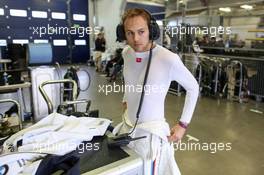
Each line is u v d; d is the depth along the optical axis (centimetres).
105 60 821
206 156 253
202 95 509
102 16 1020
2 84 281
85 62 1082
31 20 919
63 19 993
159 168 106
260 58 454
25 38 917
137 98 108
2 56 490
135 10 98
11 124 190
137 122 108
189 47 550
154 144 100
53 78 331
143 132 103
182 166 234
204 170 227
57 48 998
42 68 318
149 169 98
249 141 289
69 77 351
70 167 76
